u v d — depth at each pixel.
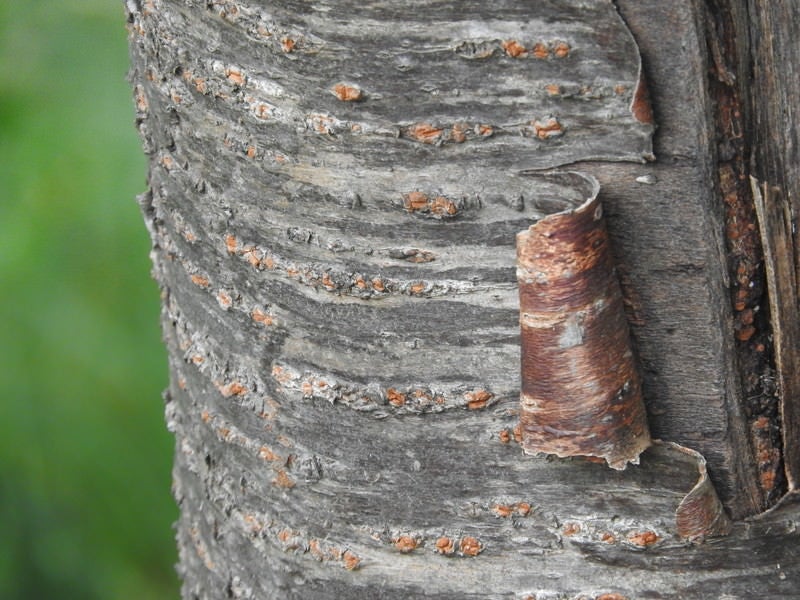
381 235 0.77
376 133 0.76
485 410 0.77
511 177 0.76
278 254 0.78
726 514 0.78
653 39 0.74
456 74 0.75
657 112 0.75
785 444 0.78
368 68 0.75
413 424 0.78
